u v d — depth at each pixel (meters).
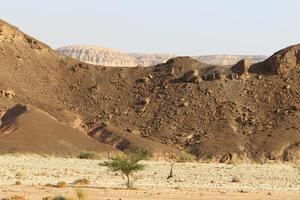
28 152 186.75
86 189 66.56
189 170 122.88
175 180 89.44
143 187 73.69
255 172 121.19
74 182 77.06
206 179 94.88
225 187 78.88
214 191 70.44
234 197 63.59
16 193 59.66
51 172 98.44
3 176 84.06
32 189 64.38
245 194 67.62
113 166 74.62
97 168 117.06
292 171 128.62
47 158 163.50
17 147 189.38
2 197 55.44
